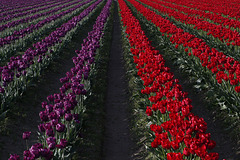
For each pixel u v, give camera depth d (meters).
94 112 10.56
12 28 26.67
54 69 15.68
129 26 22.20
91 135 8.88
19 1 66.75
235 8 36.16
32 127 9.66
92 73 13.23
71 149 7.24
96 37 18.38
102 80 14.19
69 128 7.76
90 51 14.59
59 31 20.73
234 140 8.35
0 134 8.52
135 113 10.48
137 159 7.87
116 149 8.48
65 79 10.23
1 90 9.64
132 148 8.45
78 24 28.91
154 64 11.34
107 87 13.77
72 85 9.09
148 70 10.58
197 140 5.44
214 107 10.31
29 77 12.66
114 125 9.98
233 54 16.38
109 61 18.25
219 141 8.59
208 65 10.92
